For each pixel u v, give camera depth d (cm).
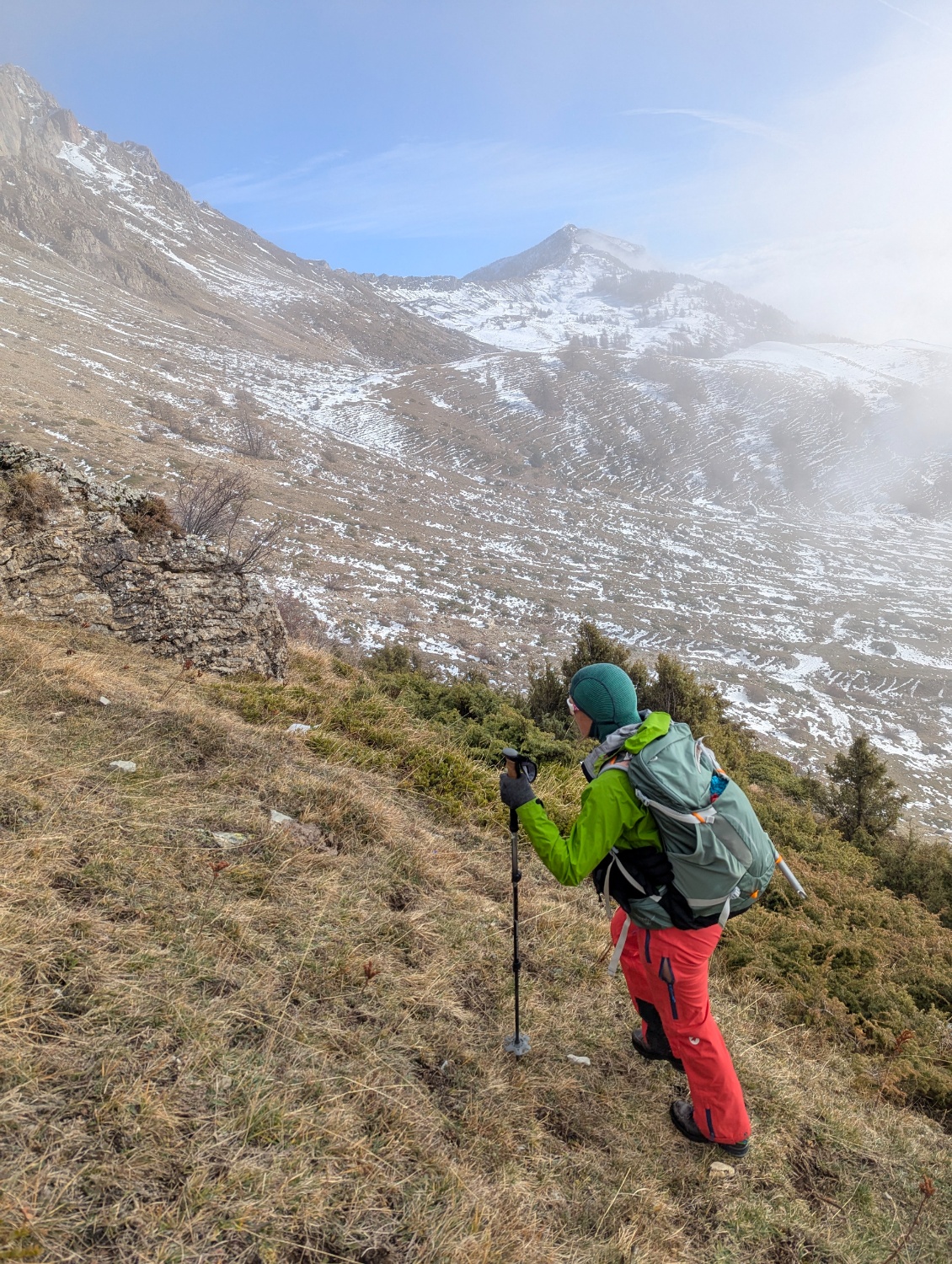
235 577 890
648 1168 293
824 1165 329
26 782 378
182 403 15925
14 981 252
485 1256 223
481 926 419
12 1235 180
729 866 254
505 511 16862
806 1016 465
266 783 480
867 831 1196
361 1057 288
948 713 9000
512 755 288
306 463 15362
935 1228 309
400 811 538
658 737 269
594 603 11162
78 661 581
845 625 12131
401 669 1747
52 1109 218
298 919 355
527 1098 307
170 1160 216
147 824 383
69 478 808
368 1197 229
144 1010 264
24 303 19250
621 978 418
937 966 587
